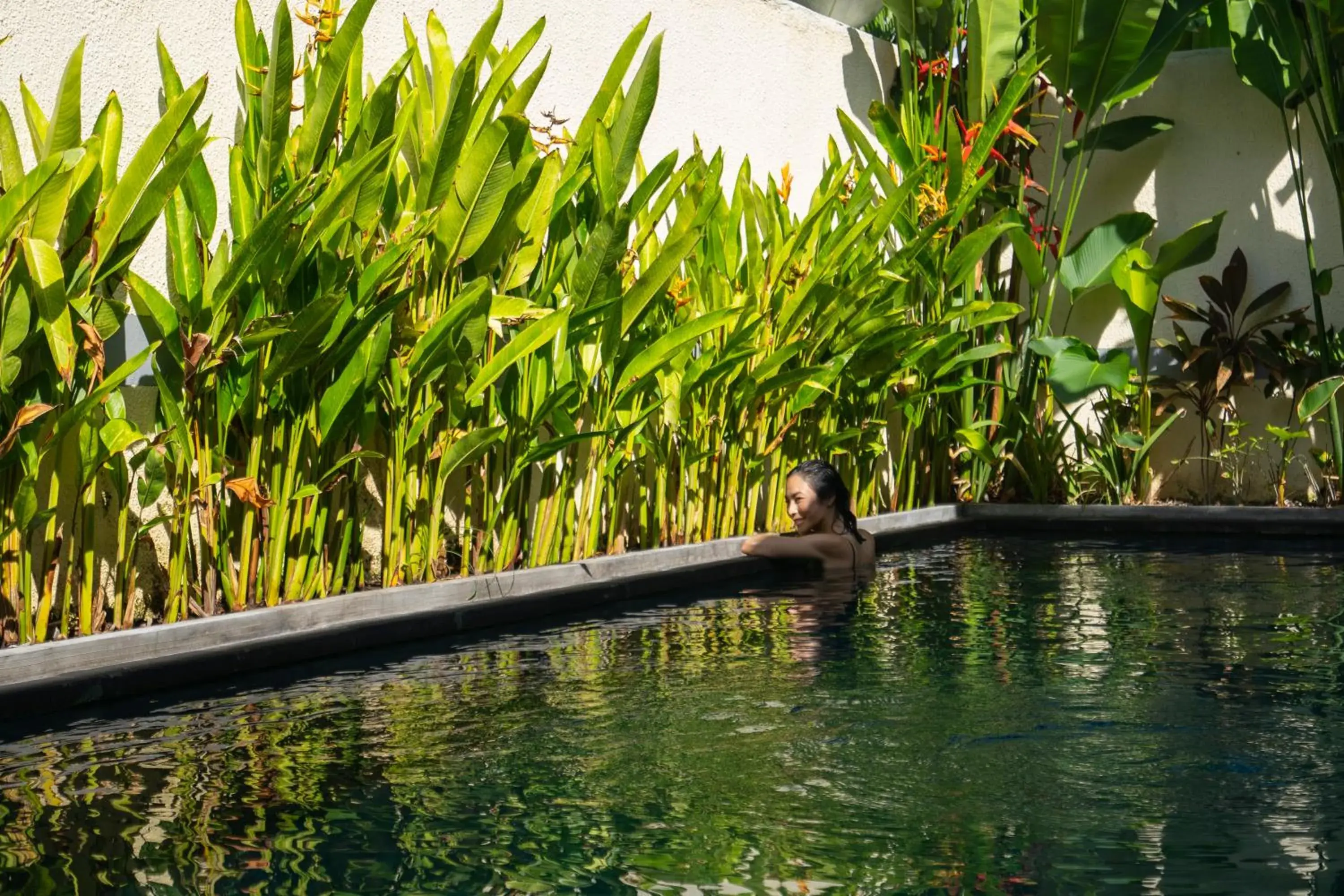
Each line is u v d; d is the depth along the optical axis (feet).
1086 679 8.22
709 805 5.67
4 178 8.73
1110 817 5.43
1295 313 21.22
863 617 10.94
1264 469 22.12
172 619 9.71
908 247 16.16
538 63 15.08
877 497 19.44
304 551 10.63
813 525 14.89
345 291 10.31
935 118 20.15
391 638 10.35
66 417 8.62
